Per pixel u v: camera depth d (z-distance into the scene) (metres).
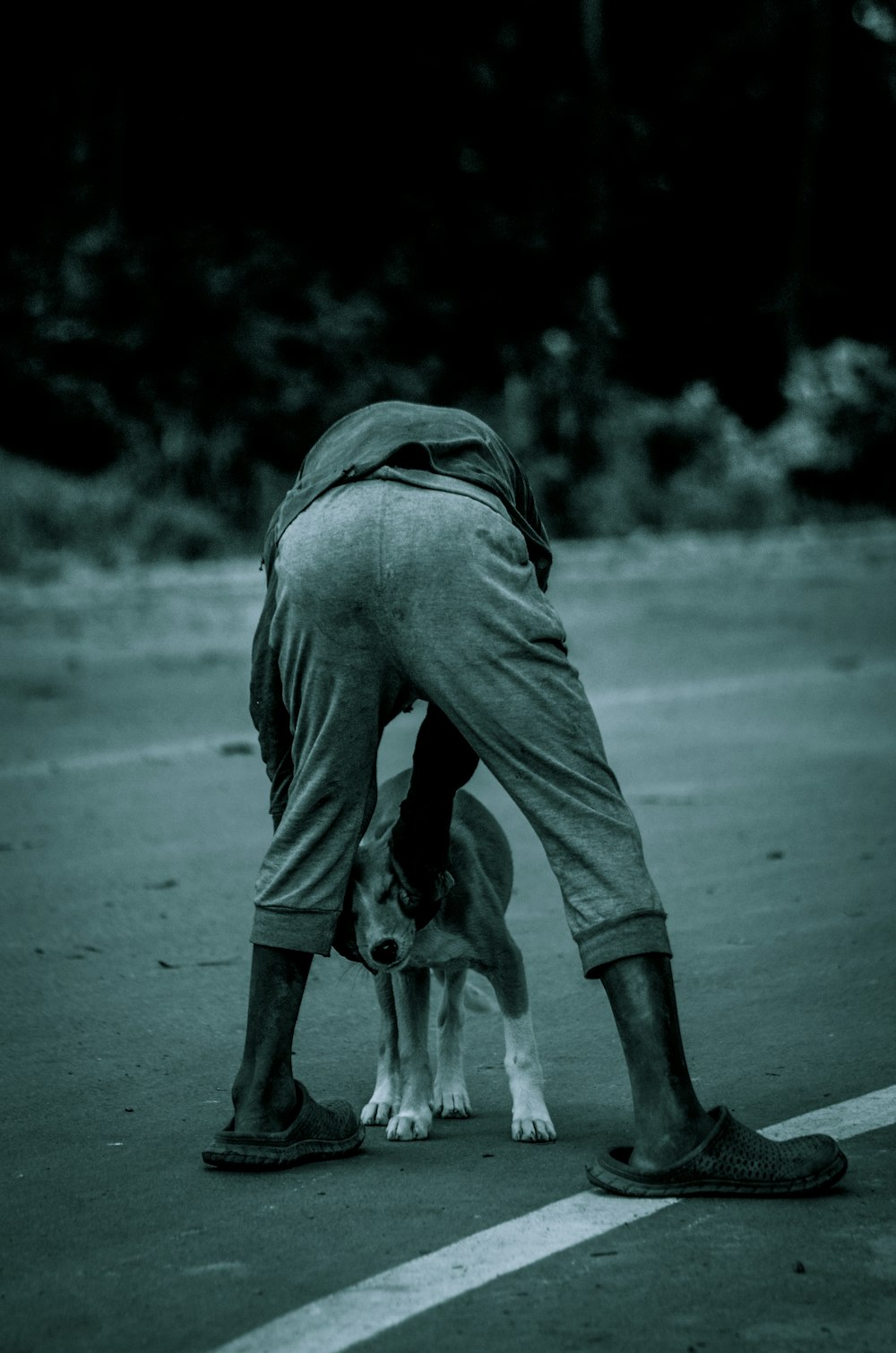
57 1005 6.52
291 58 33.06
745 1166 4.29
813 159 38.81
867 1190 4.36
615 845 4.46
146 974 6.96
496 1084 5.62
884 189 41.22
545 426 32.94
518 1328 3.58
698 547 29.22
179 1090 5.50
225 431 28.55
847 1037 5.91
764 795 10.80
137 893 8.38
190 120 32.81
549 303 33.75
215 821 10.18
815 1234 4.05
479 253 33.09
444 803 4.81
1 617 20.44
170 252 29.88
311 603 4.55
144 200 32.47
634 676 16.84
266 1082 4.71
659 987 4.39
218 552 26.56
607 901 4.43
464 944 4.97
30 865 9.02
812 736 13.20
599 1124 5.09
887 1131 4.85
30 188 30.69
